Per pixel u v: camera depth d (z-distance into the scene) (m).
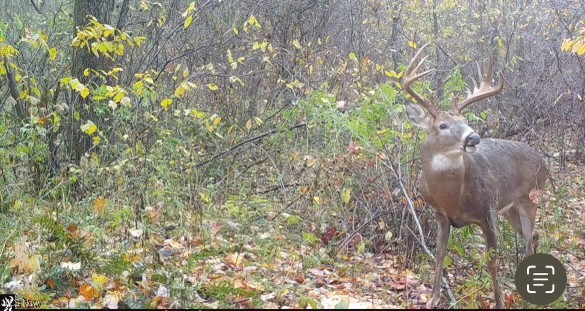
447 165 6.43
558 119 12.28
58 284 6.01
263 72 11.34
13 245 6.42
